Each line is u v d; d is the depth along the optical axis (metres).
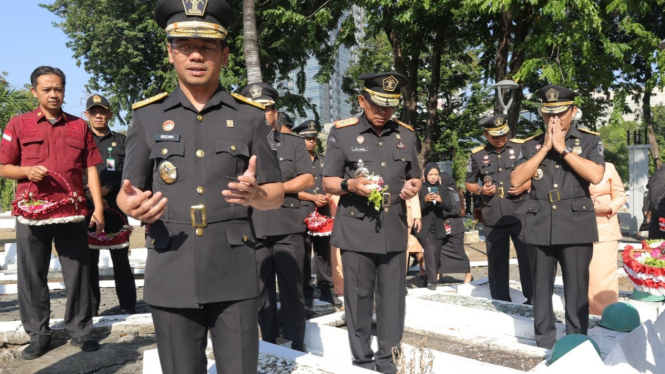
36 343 4.55
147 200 2.21
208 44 2.38
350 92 24.08
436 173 7.79
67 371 4.23
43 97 4.52
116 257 5.89
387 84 4.04
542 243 4.42
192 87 2.44
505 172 6.66
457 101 26.23
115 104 20.30
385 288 4.12
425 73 24.12
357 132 4.23
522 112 21.95
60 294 7.38
